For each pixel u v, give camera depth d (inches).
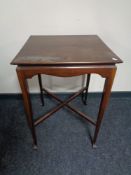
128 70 56.6
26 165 39.2
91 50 33.5
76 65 28.9
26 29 48.0
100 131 48.1
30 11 45.3
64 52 32.3
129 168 38.9
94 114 54.1
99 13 46.3
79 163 39.6
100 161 40.2
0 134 47.1
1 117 52.9
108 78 30.7
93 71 29.6
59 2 44.2
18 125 49.9
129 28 48.8
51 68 28.9
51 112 46.8
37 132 47.6
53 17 46.4
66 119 52.3
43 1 43.9
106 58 29.5
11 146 43.7
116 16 46.8
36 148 42.8
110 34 49.8
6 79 56.7
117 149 43.1
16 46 50.6
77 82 59.1
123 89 61.1
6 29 47.7
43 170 38.2
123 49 52.4
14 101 60.3
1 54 51.7
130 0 44.4
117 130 48.6
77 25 47.9
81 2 44.4
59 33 48.9
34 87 59.4
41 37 43.6
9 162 39.8
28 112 35.9
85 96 56.9
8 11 45.0
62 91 61.3
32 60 28.5
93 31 49.1
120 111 55.9
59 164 39.4
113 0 44.4
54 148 43.1
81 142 44.8
